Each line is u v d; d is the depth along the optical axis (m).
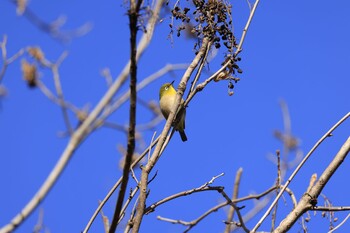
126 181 6.71
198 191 8.23
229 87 8.62
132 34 6.51
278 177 8.74
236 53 8.56
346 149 8.05
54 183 6.34
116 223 6.85
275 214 8.09
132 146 6.68
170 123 8.02
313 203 7.90
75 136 6.77
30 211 6.09
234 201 8.73
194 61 8.50
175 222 8.78
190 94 8.35
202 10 8.52
